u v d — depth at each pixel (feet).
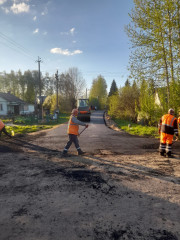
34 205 8.30
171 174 12.55
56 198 9.02
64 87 155.22
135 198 9.04
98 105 227.20
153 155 18.03
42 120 71.15
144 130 38.65
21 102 123.24
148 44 31.17
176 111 30.86
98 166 14.37
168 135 17.13
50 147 21.84
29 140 26.76
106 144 23.86
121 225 6.85
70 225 6.81
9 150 20.12
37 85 239.09
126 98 68.64
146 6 29.66
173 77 30.37
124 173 12.76
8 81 241.55
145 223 6.98
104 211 7.82
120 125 53.83
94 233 6.37
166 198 9.05
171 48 30.04
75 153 18.88
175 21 29.04
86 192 9.71
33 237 6.12
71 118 18.08
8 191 9.81
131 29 31.78
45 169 13.61
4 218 7.25
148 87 33.47
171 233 6.40
